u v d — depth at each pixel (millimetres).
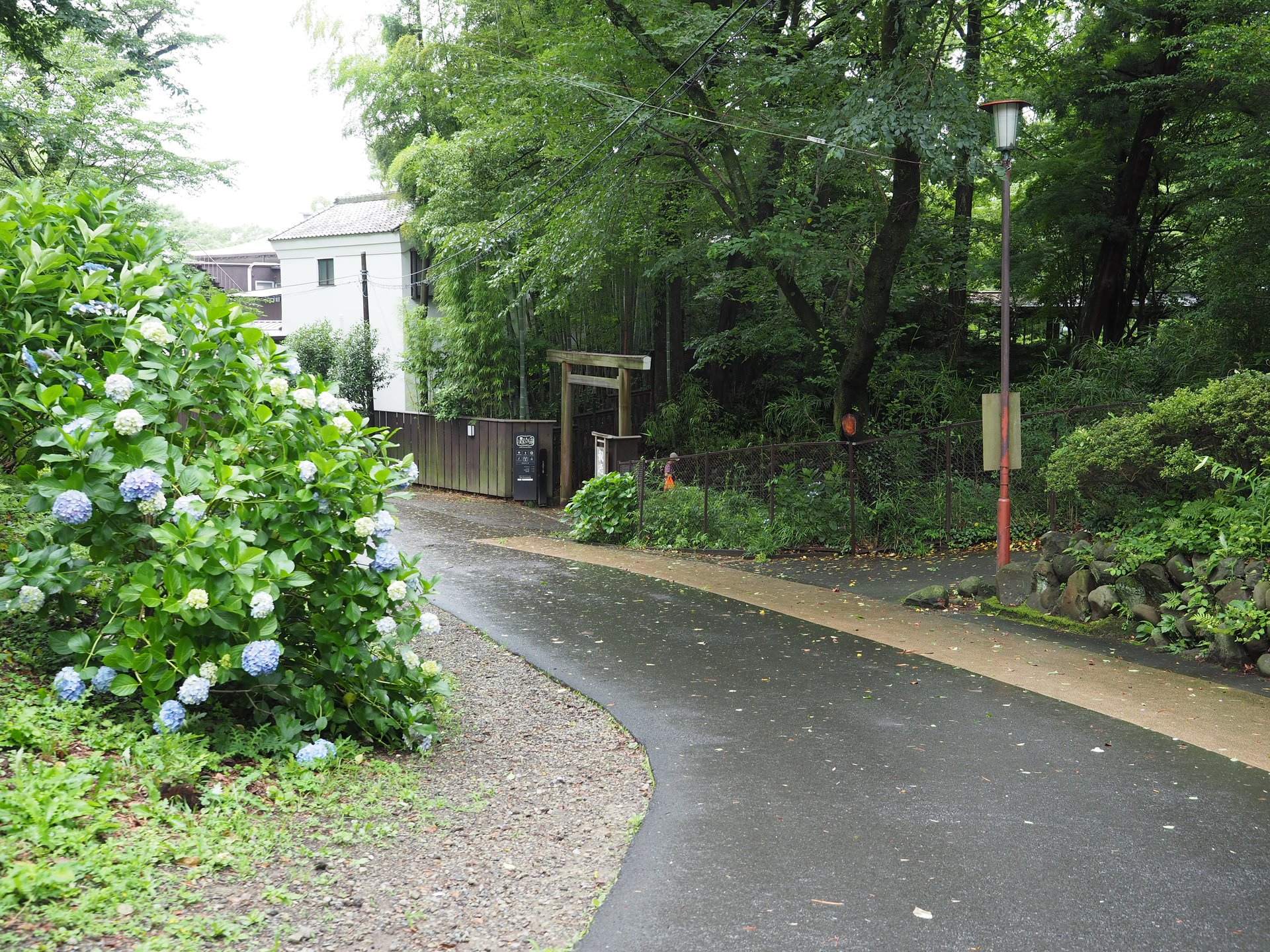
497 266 20688
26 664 4945
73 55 19781
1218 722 6277
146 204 19141
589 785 5395
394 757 5516
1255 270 14711
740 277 19328
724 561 13766
